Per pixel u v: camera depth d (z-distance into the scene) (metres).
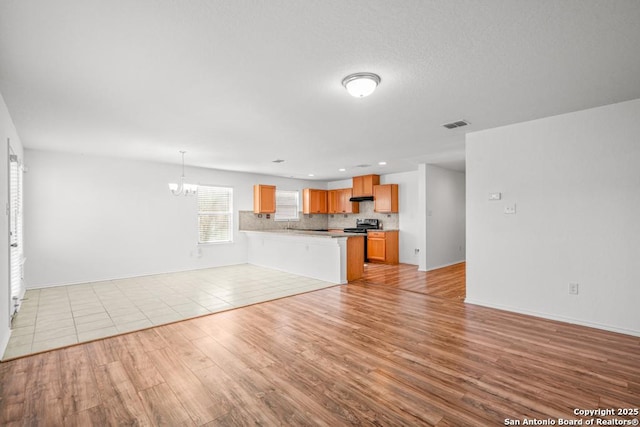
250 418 1.77
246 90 2.59
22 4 1.49
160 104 2.89
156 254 6.14
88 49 1.94
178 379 2.20
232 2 1.50
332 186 9.48
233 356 2.55
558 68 2.24
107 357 2.55
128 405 1.90
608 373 2.23
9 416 1.79
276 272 6.39
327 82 2.44
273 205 7.72
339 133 3.95
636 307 2.90
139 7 1.53
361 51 1.99
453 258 7.26
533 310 3.51
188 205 6.60
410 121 3.47
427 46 1.93
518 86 2.55
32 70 2.21
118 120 3.36
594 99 2.86
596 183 3.09
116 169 5.64
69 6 1.51
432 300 4.23
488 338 2.88
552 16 1.63
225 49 1.96
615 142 2.98
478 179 3.91
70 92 2.60
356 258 5.64
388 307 3.91
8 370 2.34
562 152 3.28
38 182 4.88
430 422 1.72
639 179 2.87
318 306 3.97
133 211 5.84
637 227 2.89
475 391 2.02
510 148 3.64
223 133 3.91
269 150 4.95
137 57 2.04
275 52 2.00
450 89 2.60
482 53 2.02
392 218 7.98
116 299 4.30
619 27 1.73
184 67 2.19
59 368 2.37
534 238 3.49
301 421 1.74
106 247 5.54
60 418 1.78
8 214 3.04
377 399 1.94
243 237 7.58
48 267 4.97
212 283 5.34
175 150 4.91
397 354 2.57
